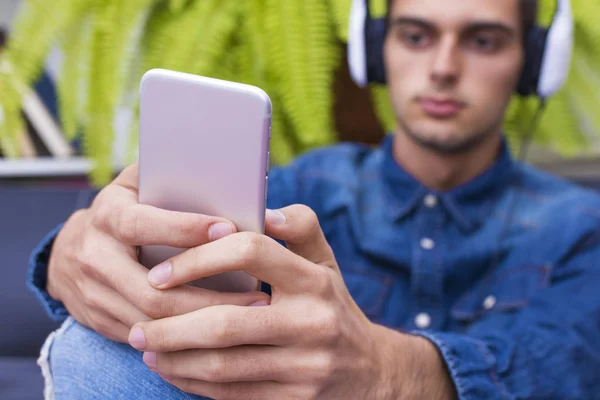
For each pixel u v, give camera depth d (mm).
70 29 1361
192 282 674
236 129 611
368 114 1569
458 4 1003
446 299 1117
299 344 631
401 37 1054
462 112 1035
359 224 1168
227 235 628
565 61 1081
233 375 632
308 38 1328
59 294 800
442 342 798
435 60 1021
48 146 1699
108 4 1334
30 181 1699
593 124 1435
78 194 1453
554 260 1086
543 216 1130
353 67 1175
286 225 665
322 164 1264
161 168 646
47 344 764
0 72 1357
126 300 679
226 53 1371
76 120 1426
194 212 652
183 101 622
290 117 1388
